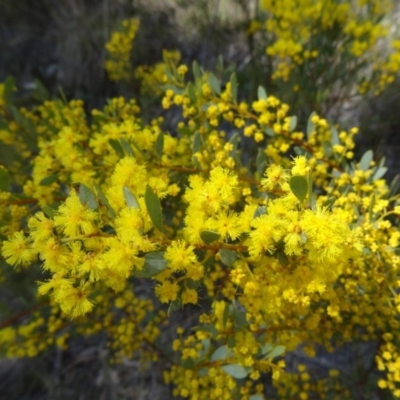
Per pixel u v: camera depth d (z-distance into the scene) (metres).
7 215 0.16
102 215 0.13
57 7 0.43
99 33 0.39
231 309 0.16
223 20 0.38
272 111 0.22
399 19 0.37
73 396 0.32
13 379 0.32
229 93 0.19
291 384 0.22
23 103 0.35
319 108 0.27
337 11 0.27
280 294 0.14
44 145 0.17
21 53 0.43
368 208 0.16
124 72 0.32
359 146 0.33
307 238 0.11
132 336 0.24
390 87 0.33
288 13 0.26
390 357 0.17
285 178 0.13
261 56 0.31
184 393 0.20
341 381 0.26
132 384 0.31
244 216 0.13
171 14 0.40
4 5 0.43
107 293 0.22
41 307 0.24
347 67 0.29
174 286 0.12
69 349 0.33
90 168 0.17
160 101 0.32
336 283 0.19
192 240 0.12
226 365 0.16
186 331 0.27
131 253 0.11
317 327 0.18
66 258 0.12
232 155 0.18
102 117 0.21
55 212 0.12
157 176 0.17
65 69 0.41
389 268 0.16
